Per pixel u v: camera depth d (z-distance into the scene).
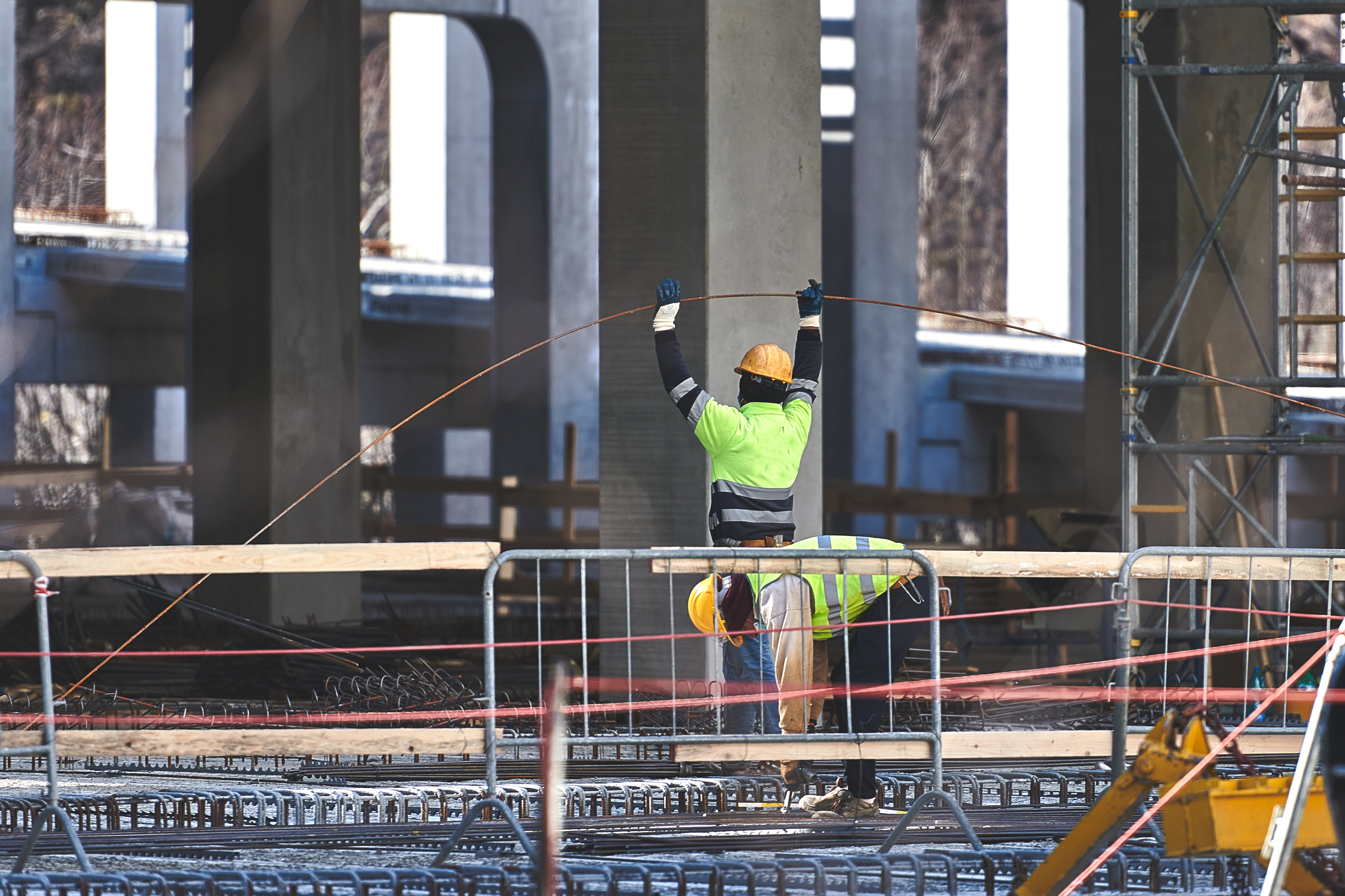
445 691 37.78
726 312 37.56
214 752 22.11
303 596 60.16
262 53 60.47
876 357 149.88
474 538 99.69
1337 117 43.94
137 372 166.62
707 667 37.44
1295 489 110.88
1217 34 49.25
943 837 24.53
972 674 45.09
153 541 104.44
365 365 171.25
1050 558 23.72
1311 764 16.83
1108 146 61.16
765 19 37.91
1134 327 39.88
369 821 26.94
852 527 136.88
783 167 38.16
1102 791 30.55
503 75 138.25
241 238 60.81
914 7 148.75
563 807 27.45
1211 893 21.12
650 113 37.75
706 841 23.94
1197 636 42.03
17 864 21.48
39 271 160.38
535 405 138.88
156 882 19.53
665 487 37.94
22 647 49.81
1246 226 49.19
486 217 192.50
